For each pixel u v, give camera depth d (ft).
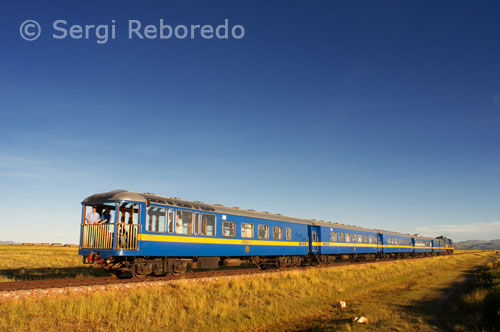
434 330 36.45
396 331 36.32
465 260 171.32
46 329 30.07
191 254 56.59
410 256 176.14
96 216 49.80
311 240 95.91
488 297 50.62
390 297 57.57
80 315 33.76
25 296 34.68
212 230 62.03
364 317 40.98
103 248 46.68
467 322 39.04
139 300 39.65
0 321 29.37
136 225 48.14
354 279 73.56
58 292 37.01
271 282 59.41
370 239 132.46
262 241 75.15
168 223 53.01
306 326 41.73
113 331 32.40
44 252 151.12
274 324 42.63
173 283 47.47
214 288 50.14
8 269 69.05
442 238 229.66
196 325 37.45
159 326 35.35
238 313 42.93
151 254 49.57
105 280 46.93
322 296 56.34
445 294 60.13
